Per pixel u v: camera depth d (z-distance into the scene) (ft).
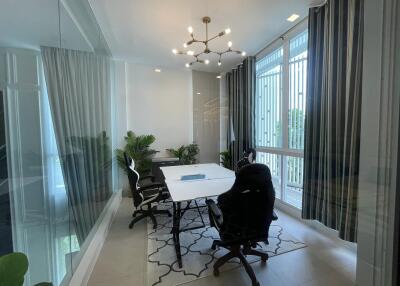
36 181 5.68
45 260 5.65
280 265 6.59
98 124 10.03
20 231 5.09
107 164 11.68
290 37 10.06
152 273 6.41
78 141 7.70
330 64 7.49
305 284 5.81
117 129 14.38
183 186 7.65
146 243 8.20
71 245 6.73
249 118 13.52
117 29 9.85
